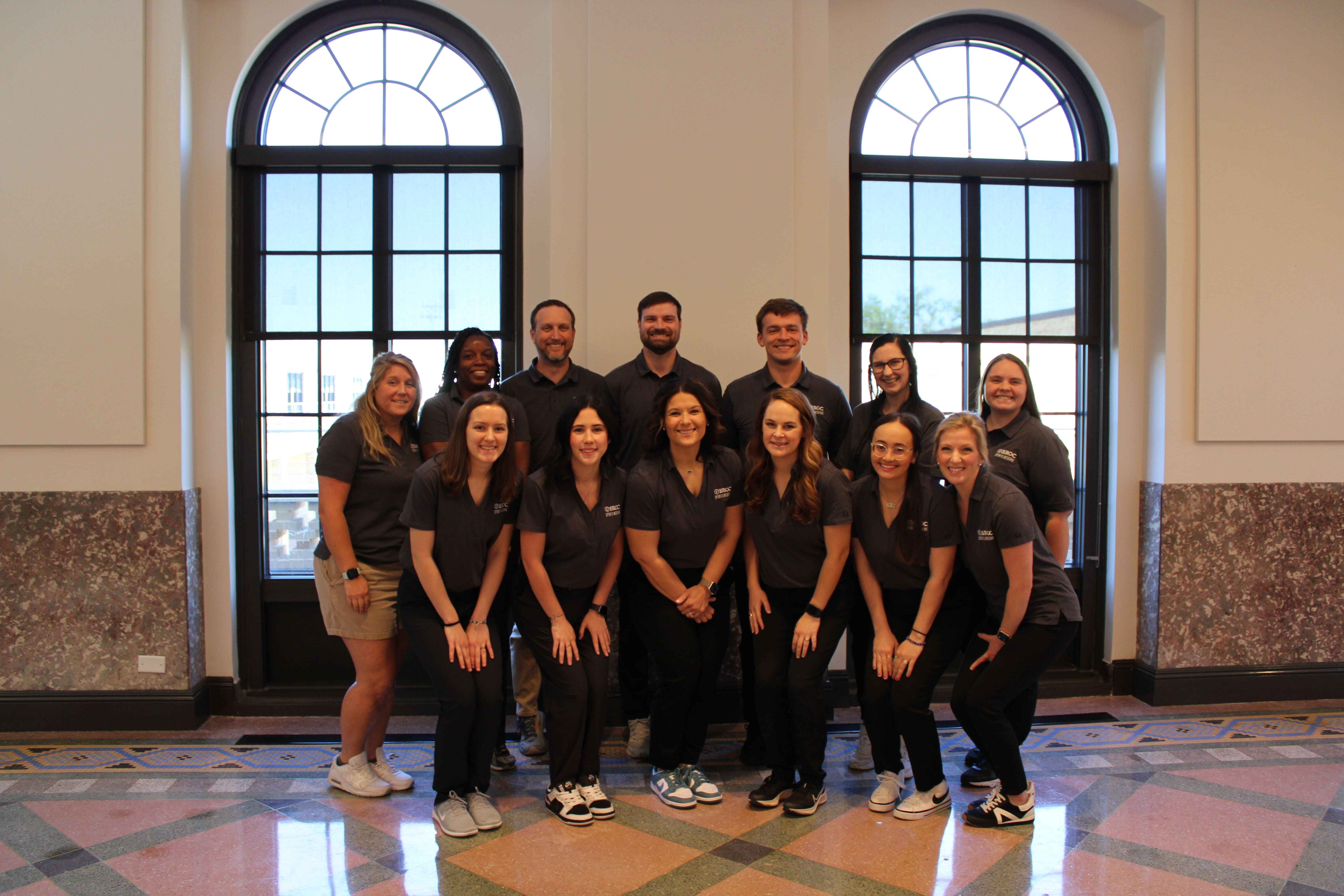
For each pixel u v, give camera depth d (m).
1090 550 3.92
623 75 3.42
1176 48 3.72
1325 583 3.76
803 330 2.97
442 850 2.35
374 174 3.64
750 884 2.16
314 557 3.55
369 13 3.61
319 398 3.66
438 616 2.57
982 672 2.53
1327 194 3.76
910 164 3.76
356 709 2.73
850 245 3.75
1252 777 2.88
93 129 3.34
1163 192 3.73
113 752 3.13
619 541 2.74
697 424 2.58
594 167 3.41
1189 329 3.72
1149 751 3.13
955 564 2.63
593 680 2.65
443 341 3.67
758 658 2.68
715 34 3.44
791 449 2.53
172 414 3.36
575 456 2.58
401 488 2.68
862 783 2.85
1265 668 3.74
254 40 3.53
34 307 3.33
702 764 3.04
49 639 3.35
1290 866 2.26
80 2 3.34
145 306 3.36
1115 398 3.84
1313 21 3.75
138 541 3.35
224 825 2.52
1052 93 3.92
